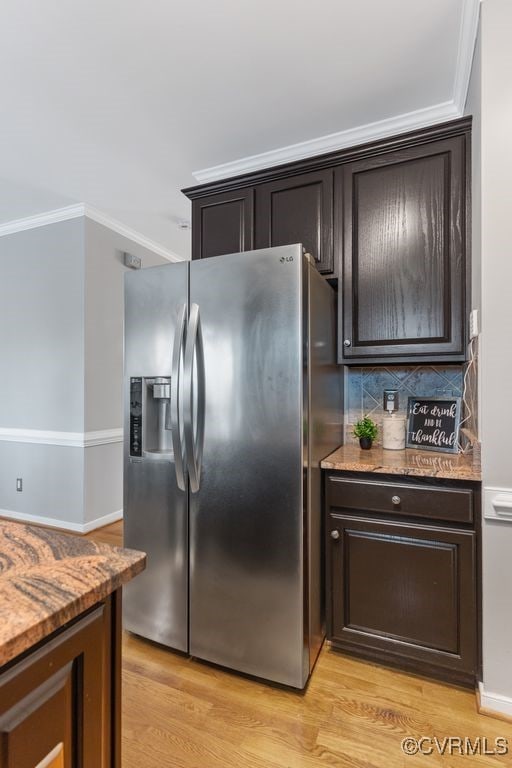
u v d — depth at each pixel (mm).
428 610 1597
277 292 1576
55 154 2488
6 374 3625
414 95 1942
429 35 1602
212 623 1709
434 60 1726
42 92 1937
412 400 2125
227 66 1764
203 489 1711
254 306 1613
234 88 1901
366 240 1938
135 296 1889
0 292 3658
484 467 1453
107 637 731
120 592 763
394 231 1883
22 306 3545
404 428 2068
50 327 3398
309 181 2068
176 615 1793
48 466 3396
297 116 2104
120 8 1492
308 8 1487
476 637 1523
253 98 1969
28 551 776
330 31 1586
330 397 1973
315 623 1714
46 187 2918
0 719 525
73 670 649
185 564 1764
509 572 1422
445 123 1762
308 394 1599
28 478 3496
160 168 2646
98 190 2957
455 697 1556
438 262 1803
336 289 2070
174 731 1416
